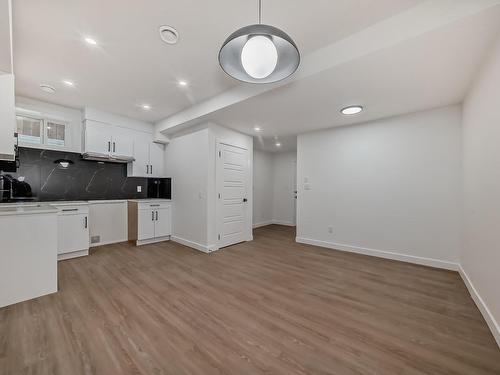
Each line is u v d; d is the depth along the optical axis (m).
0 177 3.24
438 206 3.05
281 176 6.79
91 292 2.31
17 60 2.32
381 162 3.52
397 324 1.80
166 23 1.81
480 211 2.08
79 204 3.43
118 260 3.31
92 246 3.96
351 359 1.43
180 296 2.25
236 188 4.38
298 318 1.88
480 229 2.07
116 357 1.43
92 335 1.64
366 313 1.96
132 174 4.33
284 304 2.11
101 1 1.60
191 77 2.67
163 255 3.57
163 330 1.71
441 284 2.54
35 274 2.19
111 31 1.90
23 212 2.13
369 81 2.30
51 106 3.55
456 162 2.92
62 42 2.04
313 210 4.29
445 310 2.01
